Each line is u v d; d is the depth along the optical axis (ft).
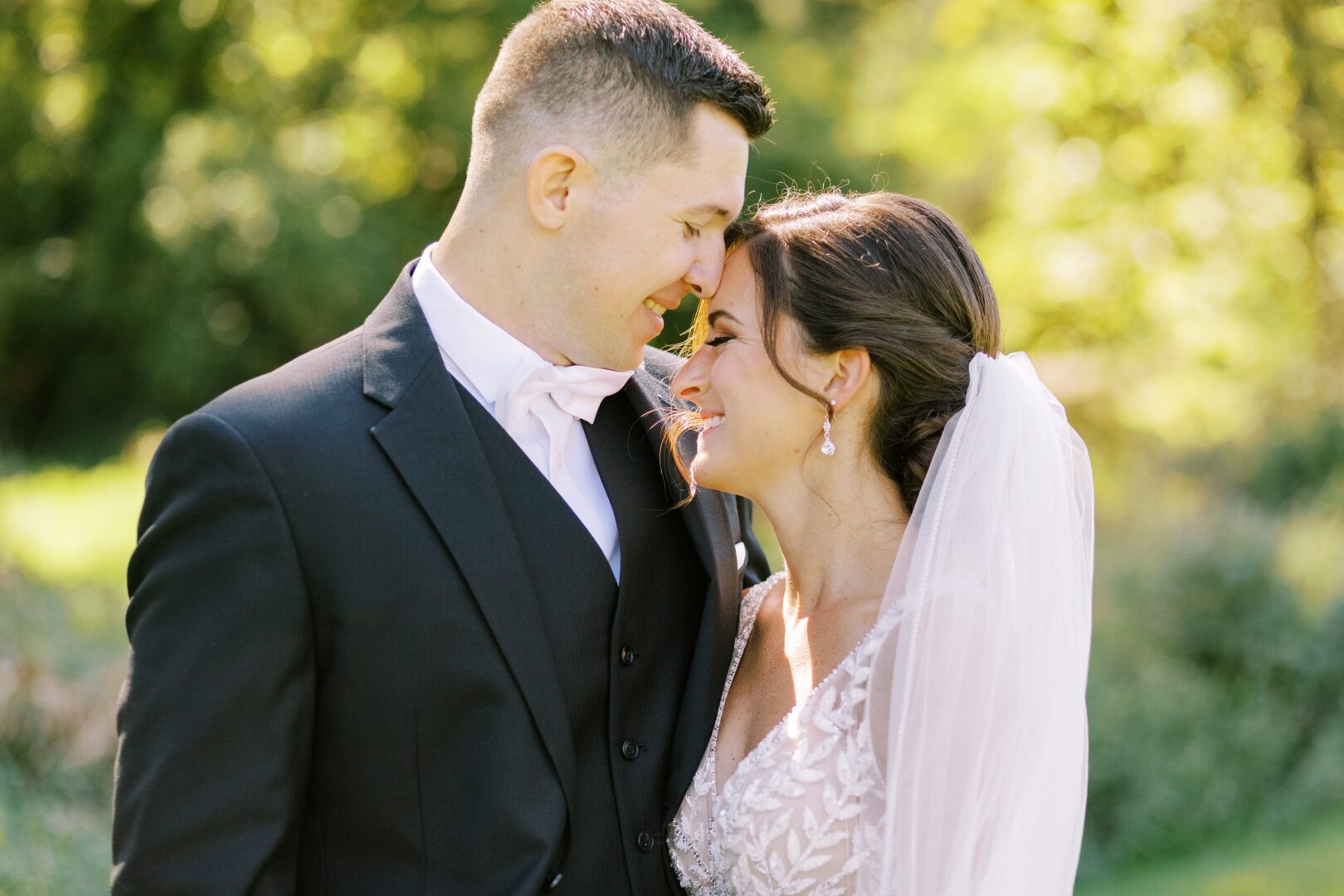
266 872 5.98
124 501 36.22
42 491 36.65
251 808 5.90
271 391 6.30
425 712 6.19
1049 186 35.53
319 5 43.29
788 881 6.36
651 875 6.71
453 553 6.22
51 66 46.42
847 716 6.42
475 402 6.66
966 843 6.01
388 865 6.25
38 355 48.70
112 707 14.66
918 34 43.29
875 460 6.93
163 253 42.78
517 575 6.35
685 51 6.64
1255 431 27.68
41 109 46.57
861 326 6.66
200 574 5.97
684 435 7.47
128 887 5.94
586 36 6.61
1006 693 6.14
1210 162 33.24
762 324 6.81
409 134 43.75
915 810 6.04
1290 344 32.78
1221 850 17.69
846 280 6.70
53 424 49.14
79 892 11.93
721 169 6.68
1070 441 7.20
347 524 6.10
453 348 6.75
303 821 6.34
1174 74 32.76
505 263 6.71
